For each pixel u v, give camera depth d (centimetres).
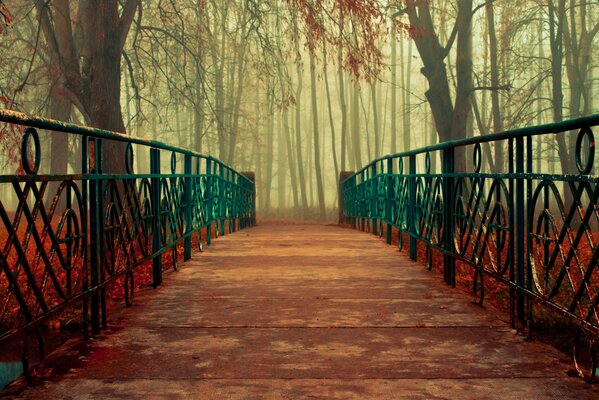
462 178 593
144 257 573
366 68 1573
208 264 790
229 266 772
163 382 335
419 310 519
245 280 667
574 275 790
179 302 550
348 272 724
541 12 3036
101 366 363
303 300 560
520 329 445
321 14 1559
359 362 373
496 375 347
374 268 757
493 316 496
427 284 643
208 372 353
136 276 823
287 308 526
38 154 328
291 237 1245
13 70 2008
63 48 1706
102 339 424
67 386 327
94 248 426
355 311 515
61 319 635
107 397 311
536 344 413
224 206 1363
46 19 1706
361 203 1589
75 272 557
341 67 1625
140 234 561
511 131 435
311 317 493
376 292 599
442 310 519
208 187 1067
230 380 338
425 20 2283
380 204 1227
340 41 1571
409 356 386
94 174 418
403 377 344
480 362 373
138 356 384
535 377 343
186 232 818
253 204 2283
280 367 363
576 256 341
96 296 439
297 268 754
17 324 309
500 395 314
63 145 2586
